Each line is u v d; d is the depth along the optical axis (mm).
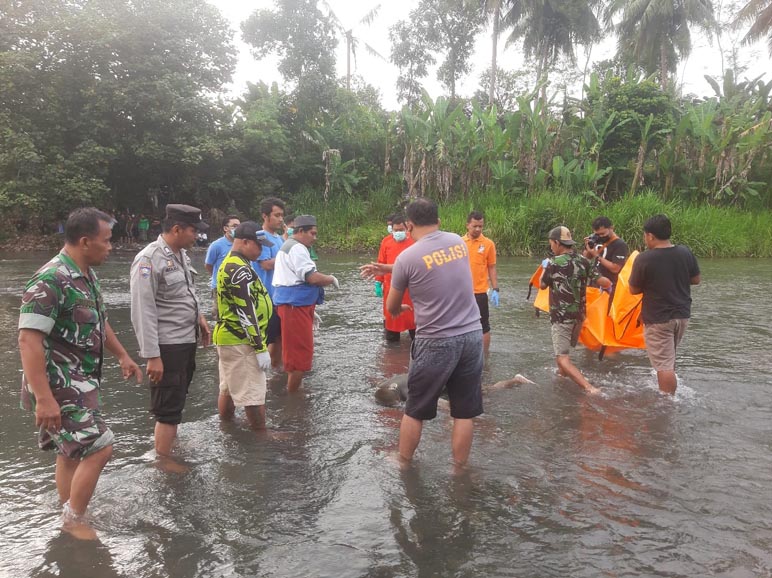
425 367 3850
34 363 2926
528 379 6105
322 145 29344
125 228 27844
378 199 27844
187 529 3170
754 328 8672
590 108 26344
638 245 21047
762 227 22172
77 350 3133
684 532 3104
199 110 26000
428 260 3838
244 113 30641
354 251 25078
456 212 23859
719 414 4988
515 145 25812
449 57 37844
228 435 4590
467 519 3252
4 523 3248
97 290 3268
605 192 25703
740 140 24734
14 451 4312
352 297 12062
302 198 29234
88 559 2887
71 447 3100
